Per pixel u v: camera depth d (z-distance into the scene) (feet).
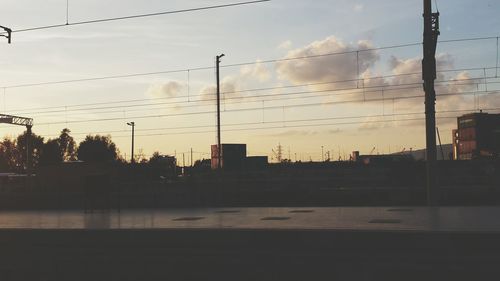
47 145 406.00
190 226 56.39
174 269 48.06
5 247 59.16
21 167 401.29
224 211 80.18
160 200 104.78
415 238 44.93
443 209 71.46
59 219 74.08
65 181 134.41
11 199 115.03
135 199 105.29
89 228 57.47
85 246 56.34
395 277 41.50
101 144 411.34
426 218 58.44
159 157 293.84
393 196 116.06
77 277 51.47
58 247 57.00
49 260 53.01
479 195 109.09
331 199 119.34
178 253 50.24
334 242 47.32
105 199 92.58
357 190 119.24
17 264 54.39
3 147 411.34
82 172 134.00
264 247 49.57
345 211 72.79
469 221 54.08
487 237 43.09
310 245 48.06
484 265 40.78
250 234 50.24
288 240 48.85
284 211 76.02
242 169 252.01
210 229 51.75
